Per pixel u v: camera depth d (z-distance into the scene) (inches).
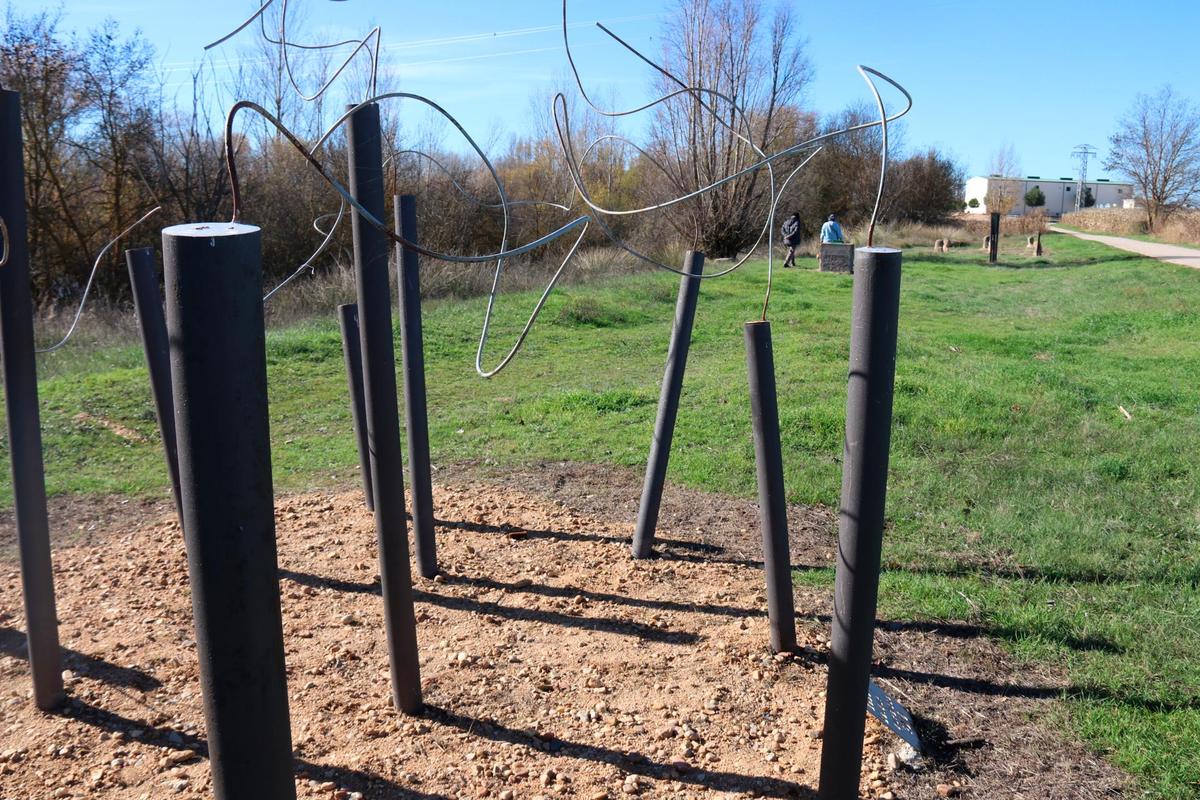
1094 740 122.4
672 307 591.8
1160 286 753.0
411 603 122.3
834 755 96.3
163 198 668.7
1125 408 314.3
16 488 119.5
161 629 151.1
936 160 1738.4
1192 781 113.0
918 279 885.2
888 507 217.8
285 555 185.6
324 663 139.4
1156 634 152.6
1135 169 1877.5
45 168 628.1
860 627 92.6
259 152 719.7
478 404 335.9
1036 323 579.5
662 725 123.3
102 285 643.5
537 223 820.6
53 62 620.4
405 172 668.1
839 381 352.5
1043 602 165.9
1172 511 215.3
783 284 745.0
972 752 120.4
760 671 138.7
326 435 295.1
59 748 115.6
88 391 323.0
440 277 611.5
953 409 299.9
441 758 114.6
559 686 133.4
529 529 203.5
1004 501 220.2
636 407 323.9
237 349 64.9
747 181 915.4
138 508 221.8
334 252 714.2
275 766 71.5
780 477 140.3
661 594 168.6
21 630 153.9
